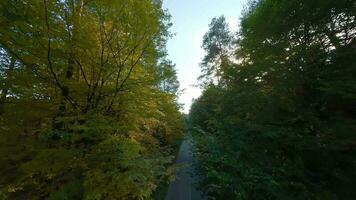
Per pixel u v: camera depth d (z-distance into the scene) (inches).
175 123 466.3
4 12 164.9
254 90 319.9
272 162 249.8
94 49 209.6
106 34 207.3
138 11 198.7
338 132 220.7
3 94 199.9
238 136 277.3
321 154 248.1
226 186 227.9
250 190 222.4
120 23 200.5
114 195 183.6
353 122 221.5
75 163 196.1
